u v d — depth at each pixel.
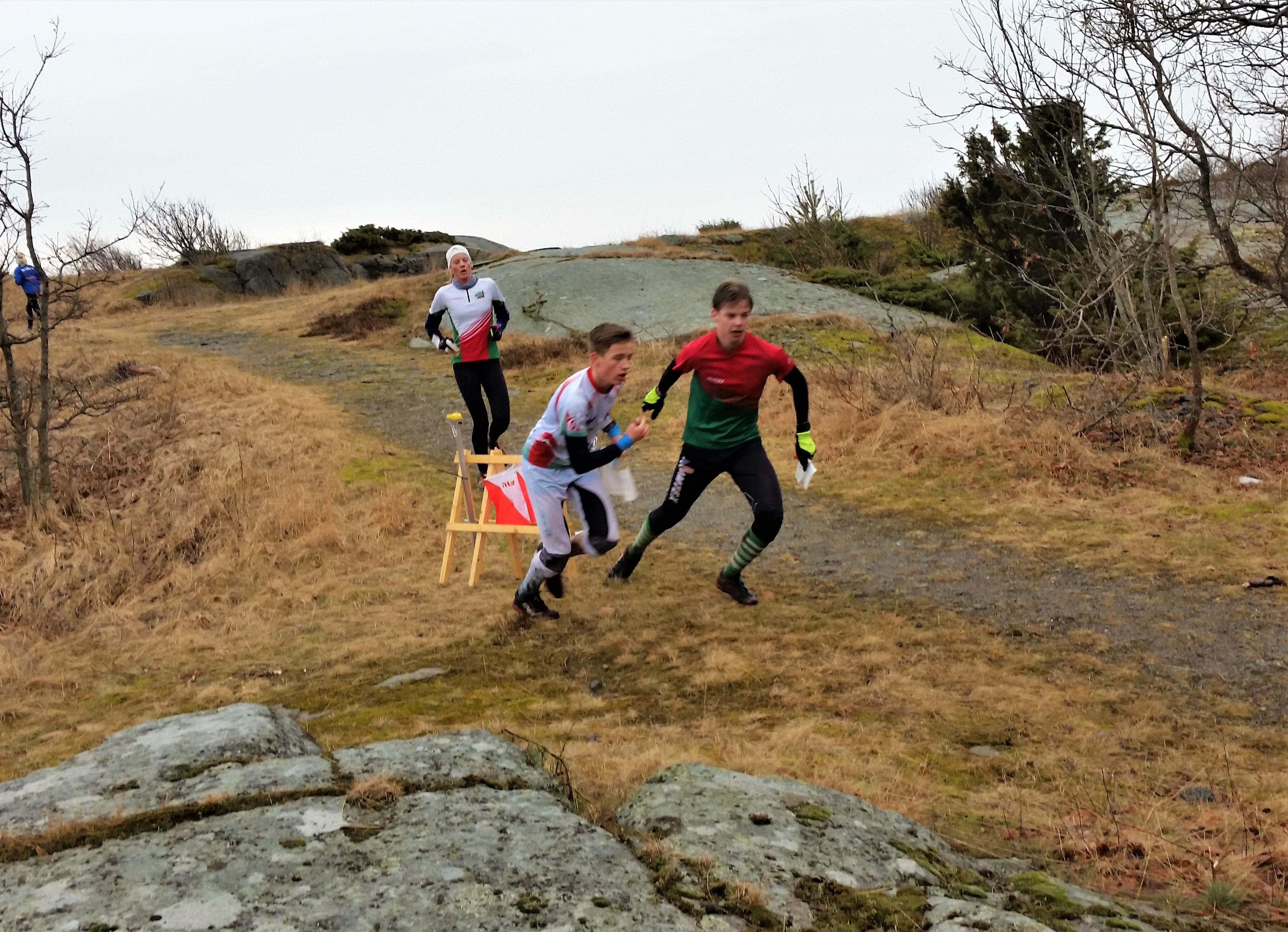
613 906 2.29
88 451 11.85
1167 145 9.66
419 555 8.34
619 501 9.53
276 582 8.00
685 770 3.28
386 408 13.73
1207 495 8.23
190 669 6.45
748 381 5.84
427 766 3.15
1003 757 4.39
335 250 32.81
